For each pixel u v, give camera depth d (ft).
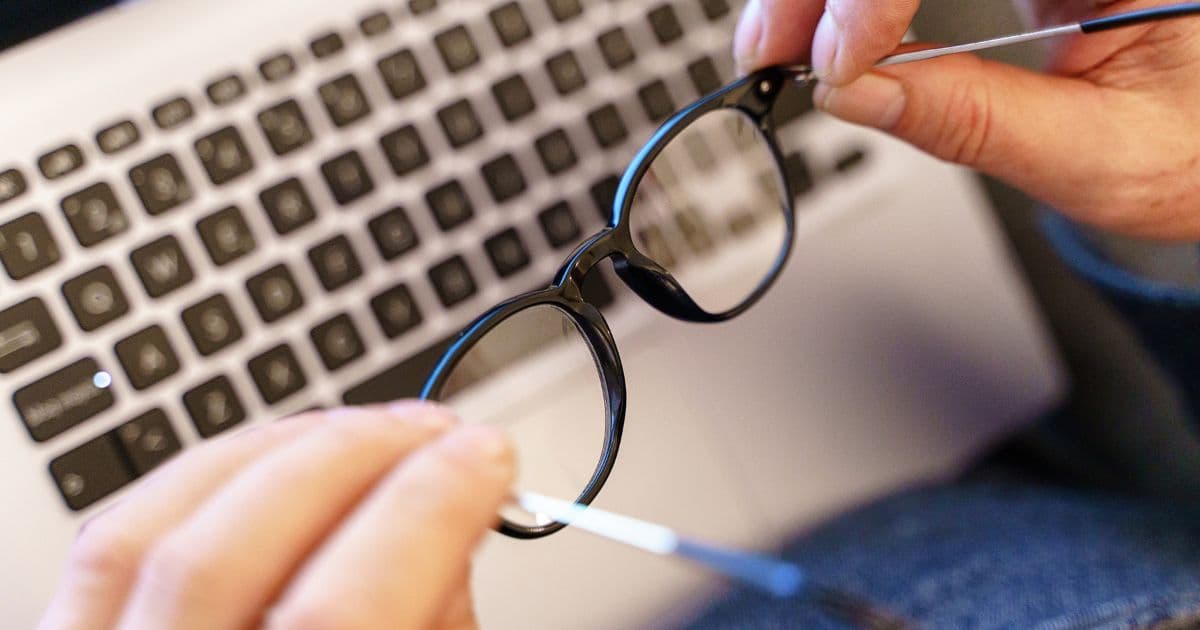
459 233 2.16
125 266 2.09
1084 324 2.57
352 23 2.16
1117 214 2.09
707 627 2.22
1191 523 2.23
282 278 2.12
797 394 2.27
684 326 2.22
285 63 2.14
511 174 2.18
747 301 2.16
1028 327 2.35
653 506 2.22
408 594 1.58
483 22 2.19
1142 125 2.05
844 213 2.27
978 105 2.02
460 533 1.65
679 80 2.23
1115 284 2.25
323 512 1.69
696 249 2.15
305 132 2.14
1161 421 2.58
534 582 2.18
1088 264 2.31
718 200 2.14
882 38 1.95
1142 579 2.07
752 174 2.14
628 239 2.03
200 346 2.10
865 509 2.31
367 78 2.16
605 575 2.20
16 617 2.06
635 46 2.22
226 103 2.13
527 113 2.19
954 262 2.32
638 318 2.20
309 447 1.70
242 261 2.11
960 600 2.10
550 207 2.18
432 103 2.17
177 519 1.71
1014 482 2.45
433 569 1.61
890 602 2.13
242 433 1.75
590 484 2.00
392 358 2.14
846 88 2.02
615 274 2.12
